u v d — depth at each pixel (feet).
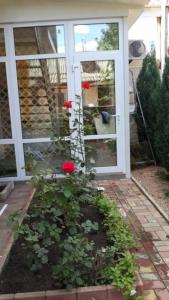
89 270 8.17
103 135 18.61
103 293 7.62
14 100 18.07
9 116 18.33
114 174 19.02
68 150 11.74
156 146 20.02
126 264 8.25
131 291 7.60
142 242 11.00
